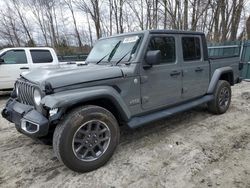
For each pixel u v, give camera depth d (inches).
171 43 150.6
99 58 153.2
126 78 125.5
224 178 105.9
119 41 148.9
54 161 127.1
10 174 116.1
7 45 1080.8
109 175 111.6
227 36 730.2
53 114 101.3
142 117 138.6
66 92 105.5
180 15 626.2
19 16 1082.1
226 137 151.2
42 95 105.8
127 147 140.0
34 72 128.4
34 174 115.5
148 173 112.1
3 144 152.6
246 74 392.5
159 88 143.6
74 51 987.9
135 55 131.8
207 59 181.5
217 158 123.8
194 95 173.5
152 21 690.2
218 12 688.4
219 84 193.0
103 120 115.7
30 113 110.9
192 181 104.7
